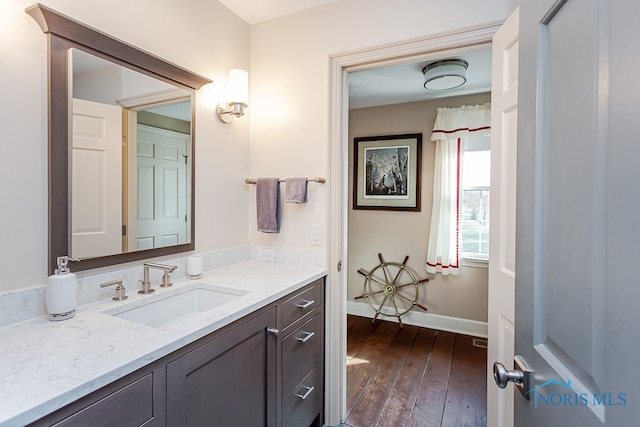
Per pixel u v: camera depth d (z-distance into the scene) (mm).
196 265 1657
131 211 1436
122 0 1393
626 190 446
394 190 3453
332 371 1918
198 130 1774
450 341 3008
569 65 594
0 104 1036
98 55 1294
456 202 3139
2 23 1043
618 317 458
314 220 1952
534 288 719
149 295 1385
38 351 877
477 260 3135
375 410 2035
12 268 1062
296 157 2000
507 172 1351
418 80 2785
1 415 621
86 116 1260
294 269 1887
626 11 448
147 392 894
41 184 1133
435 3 1646
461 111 3082
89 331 1008
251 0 1881
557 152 634
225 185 1960
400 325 3334
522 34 793
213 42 1860
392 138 3449
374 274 3582
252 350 1316
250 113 2141
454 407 2057
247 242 2135
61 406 695
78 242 1237
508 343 1322
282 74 2039
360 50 1813
